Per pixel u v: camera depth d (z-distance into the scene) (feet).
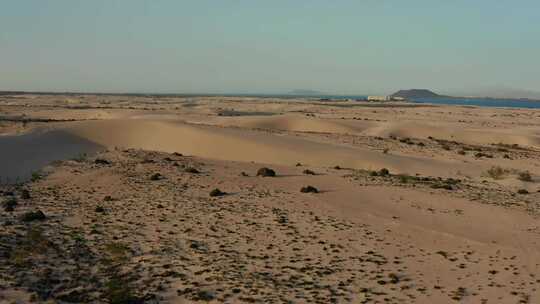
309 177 143.64
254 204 107.24
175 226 88.79
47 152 177.37
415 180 146.51
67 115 380.37
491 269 69.05
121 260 69.46
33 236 77.87
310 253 74.90
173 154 185.47
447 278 65.05
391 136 283.38
